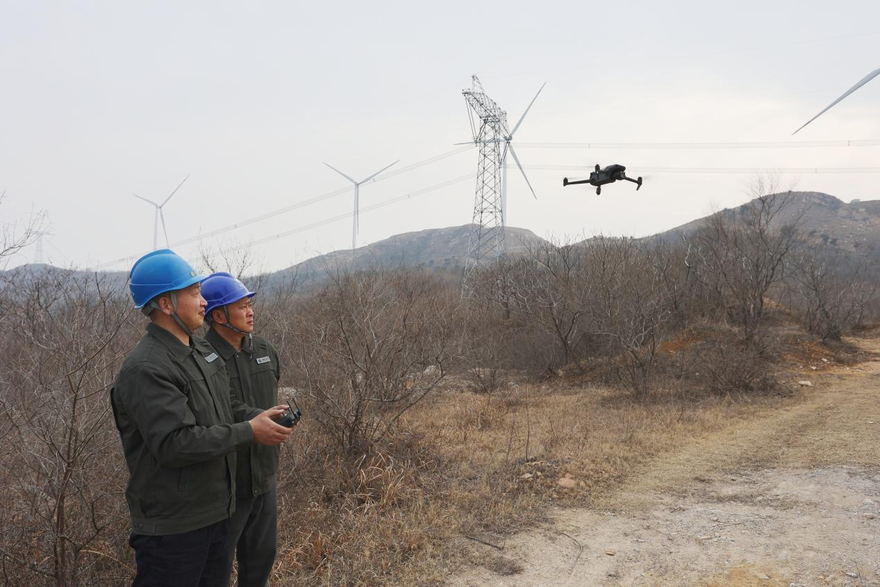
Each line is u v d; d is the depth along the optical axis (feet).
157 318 8.89
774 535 17.35
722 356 45.44
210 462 8.70
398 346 24.72
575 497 21.24
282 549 15.74
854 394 43.83
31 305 19.71
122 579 12.78
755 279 63.00
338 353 23.15
